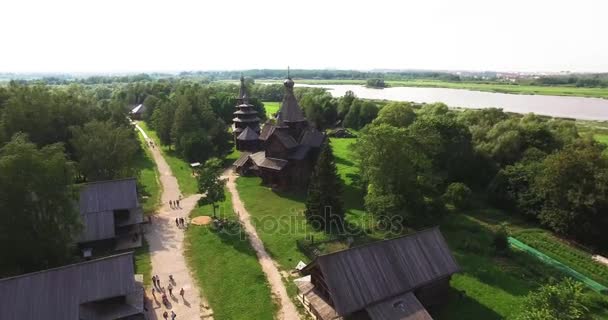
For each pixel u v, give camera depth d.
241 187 87.19
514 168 74.62
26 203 45.75
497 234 56.72
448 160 81.44
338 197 65.19
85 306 38.22
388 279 39.75
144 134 151.88
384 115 93.69
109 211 59.41
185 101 119.00
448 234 63.19
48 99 90.38
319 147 86.44
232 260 54.22
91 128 76.81
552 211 64.44
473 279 49.81
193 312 43.22
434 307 44.12
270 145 87.25
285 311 43.38
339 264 38.78
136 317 41.03
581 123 141.12
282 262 53.97
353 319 38.88
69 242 50.16
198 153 105.06
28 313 35.00
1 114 81.06
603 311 43.81
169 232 64.19
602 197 58.78
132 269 40.44
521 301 45.16
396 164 62.22
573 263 54.47
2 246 44.66
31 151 46.38
